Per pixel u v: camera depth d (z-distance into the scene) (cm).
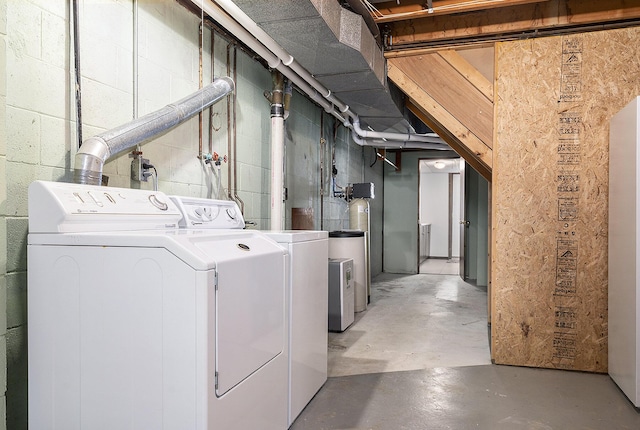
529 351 300
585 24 304
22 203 165
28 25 166
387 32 344
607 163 286
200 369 135
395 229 790
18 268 164
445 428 211
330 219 540
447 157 761
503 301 306
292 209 417
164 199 212
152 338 140
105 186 188
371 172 728
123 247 143
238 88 325
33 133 169
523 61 304
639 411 230
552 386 265
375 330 391
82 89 190
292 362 212
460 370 292
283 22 237
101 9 201
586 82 290
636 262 228
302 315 226
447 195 1105
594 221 289
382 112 430
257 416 173
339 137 576
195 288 136
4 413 142
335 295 384
